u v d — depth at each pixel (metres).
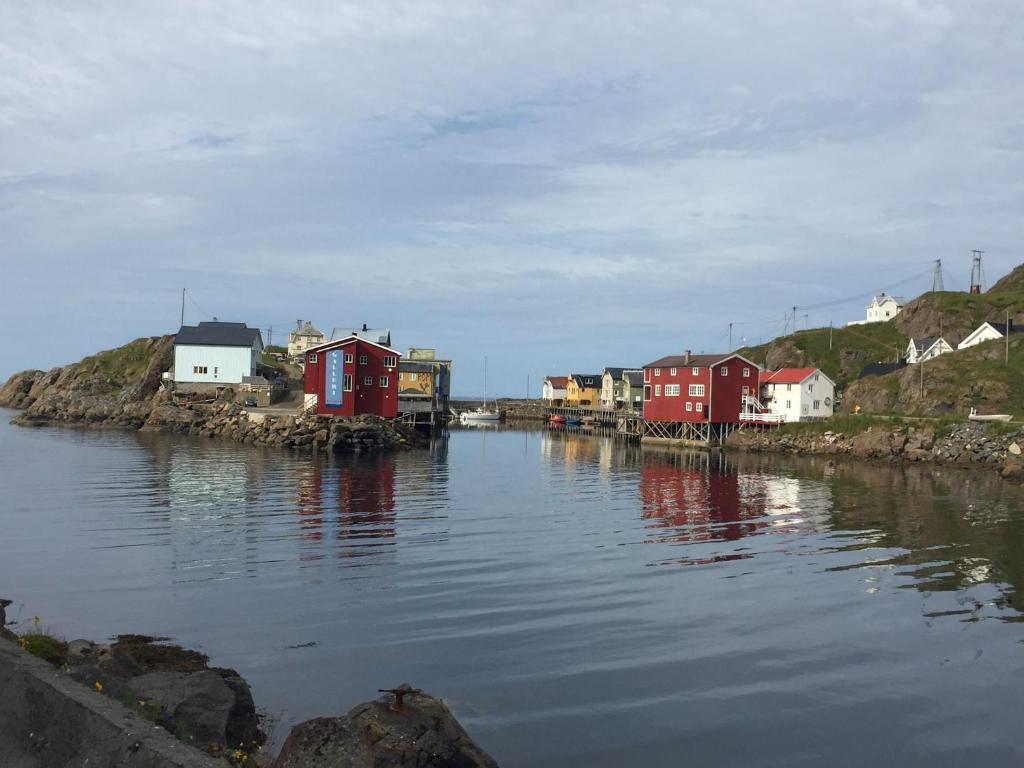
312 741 9.14
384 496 41.06
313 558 26.59
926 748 13.87
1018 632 19.84
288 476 47.94
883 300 141.62
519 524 34.00
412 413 82.88
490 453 70.69
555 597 22.48
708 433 80.56
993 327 97.31
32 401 121.50
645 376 89.50
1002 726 14.70
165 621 19.66
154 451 61.44
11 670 10.06
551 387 145.12
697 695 15.80
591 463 63.84
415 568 25.53
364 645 18.20
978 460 62.09
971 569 26.36
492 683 16.17
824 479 53.12
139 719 8.94
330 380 73.25
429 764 9.48
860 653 18.28
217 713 11.35
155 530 30.75
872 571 26.03
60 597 21.53
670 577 25.00
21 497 38.44
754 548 29.59
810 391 81.88
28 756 9.10
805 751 13.70
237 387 87.31
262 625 19.48
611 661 17.52
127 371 104.31
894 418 71.44
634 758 13.29
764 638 19.23
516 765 12.95
